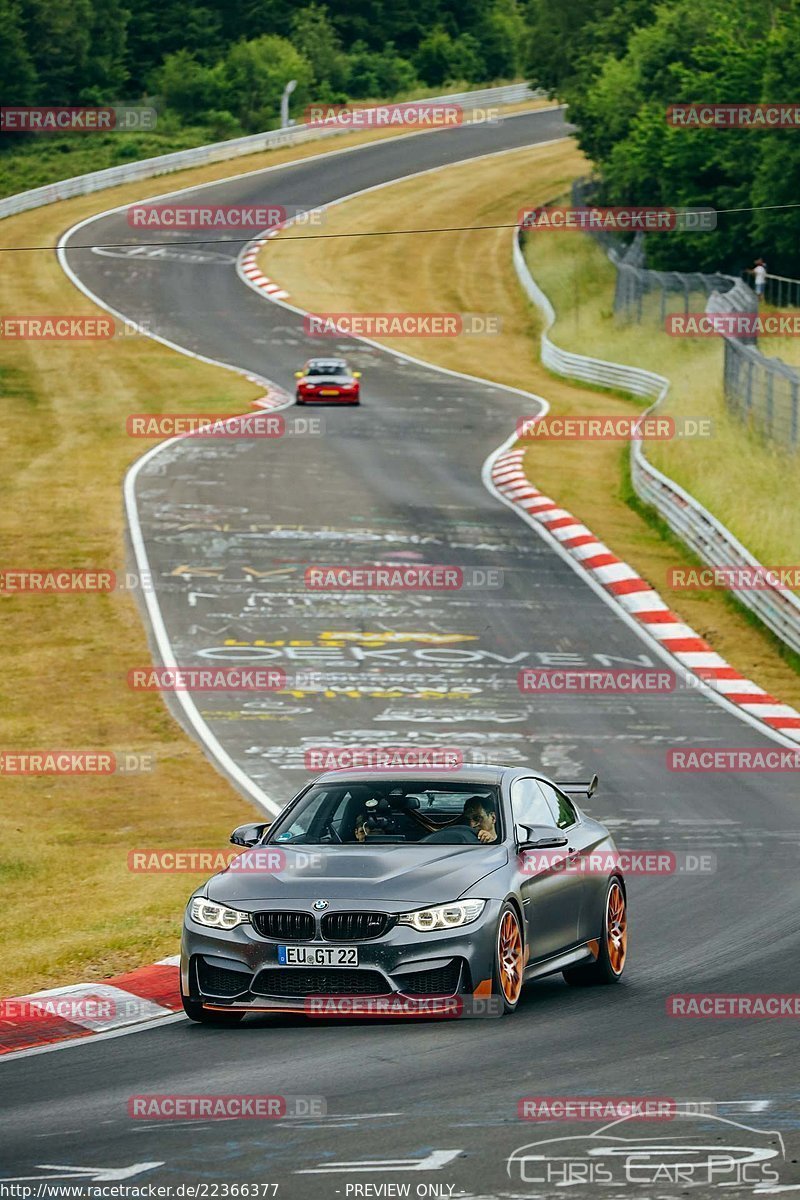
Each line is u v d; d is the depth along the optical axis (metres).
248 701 42.28
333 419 84.81
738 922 23.00
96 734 39.84
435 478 71.25
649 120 111.56
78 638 48.28
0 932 23.88
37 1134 12.78
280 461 73.94
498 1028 16.75
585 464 74.44
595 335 107.12
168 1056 15.83
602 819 31.58
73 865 29.02
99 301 117.81
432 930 16.83
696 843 29.47
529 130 186.38
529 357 108.88
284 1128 12.72
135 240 138.50
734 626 50.44
